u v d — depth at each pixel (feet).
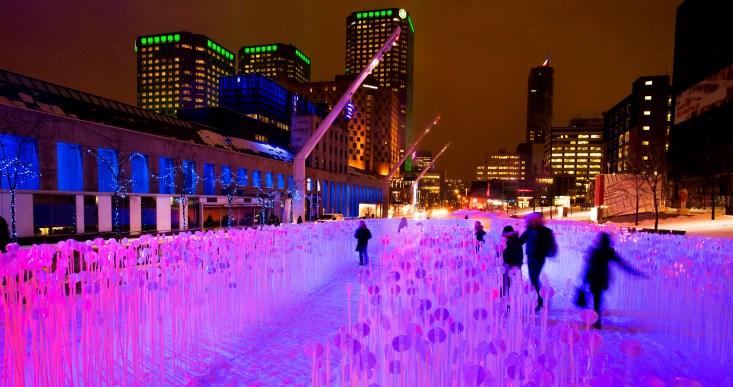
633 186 118.32
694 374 14.35
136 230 87.76
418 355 8.32
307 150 96.27
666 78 216.54
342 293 28.35
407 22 602.44
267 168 140.67
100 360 13.51
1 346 15.10
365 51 598.75
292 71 593.42
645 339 18.17
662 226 93.40
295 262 28.78
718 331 15.97
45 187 72.33
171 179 99.55
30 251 14.19
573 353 8.26
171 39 447.42
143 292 16.42
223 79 215.51
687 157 145.79
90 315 12.61
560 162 458.91
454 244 31.42
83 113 83.61
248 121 158.10
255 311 22.15
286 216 116.98
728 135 125.08
